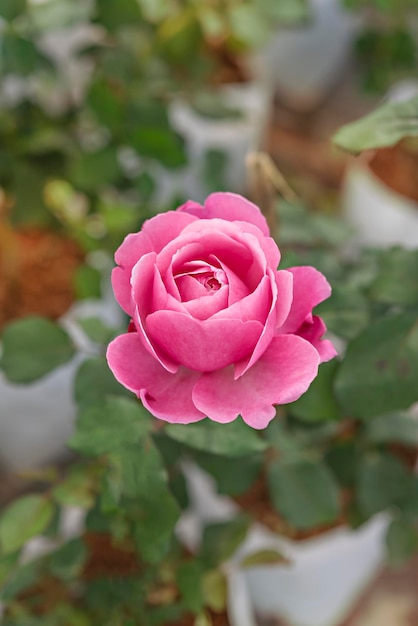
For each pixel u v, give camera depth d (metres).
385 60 1.05
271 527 0.79
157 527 0.57
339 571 0.82
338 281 0.67
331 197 1.19
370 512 0.72
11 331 0.66
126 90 0.82
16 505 0.63
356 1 1.02
